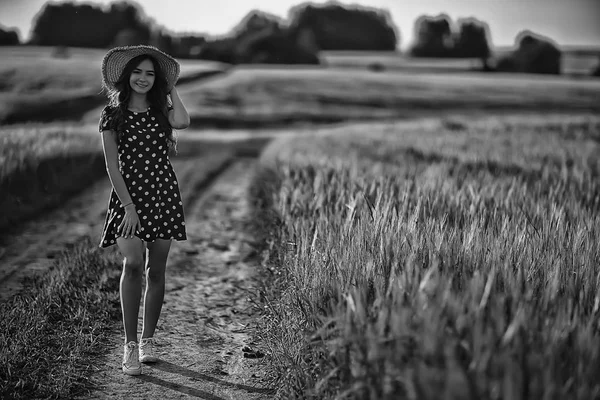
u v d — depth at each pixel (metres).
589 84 77.75
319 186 6.73
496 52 169.25
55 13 146.62
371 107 54.12
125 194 3.96
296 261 4.49
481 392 2.27
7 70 54.00
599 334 2.70
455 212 5.30
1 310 4.75
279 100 54.41
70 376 3.86
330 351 3.11
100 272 6.03
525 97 62.06
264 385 3.99
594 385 2.39
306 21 181.50
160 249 4.14
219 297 5.85
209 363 4.32
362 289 3.12
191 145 27.83
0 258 6.73
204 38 126.88
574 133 20.73
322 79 71.56
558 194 6.68
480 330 2.41
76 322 4.80
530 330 2.58
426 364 2.44
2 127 19.75
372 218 4.54
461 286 3.09
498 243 3.65
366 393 2.70
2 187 9.05
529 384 2.34
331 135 22.44
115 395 3.74
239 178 15.33
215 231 8.95
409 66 114.75
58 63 62.56
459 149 15.02
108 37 144.25
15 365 3.87
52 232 8.25
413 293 2.86
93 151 14.37
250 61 113.69
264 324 4.85
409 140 18.55
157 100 4.20
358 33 183.00
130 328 4.09
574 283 3.27
